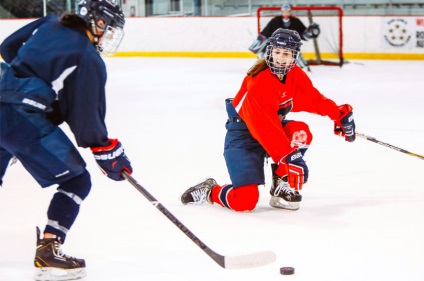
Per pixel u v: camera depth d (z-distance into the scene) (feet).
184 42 80.79
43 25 15.89
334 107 22.65
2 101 15.42
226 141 22.41
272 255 15.26
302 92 22.22
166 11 83.30
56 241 16.19
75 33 15.61
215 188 22.54
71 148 15.92
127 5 82.69
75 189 16.29
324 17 77.36
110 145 16.06
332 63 73.77
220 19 79.77
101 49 16.53
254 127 21.02
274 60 20.83
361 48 78.23
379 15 77.41
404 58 77.61
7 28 80.59
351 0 81.46
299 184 21.20
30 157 15.67
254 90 20.93
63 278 16.20
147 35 81.15
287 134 22.33
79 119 15.60
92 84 15.43
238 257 15.21
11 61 16.94
